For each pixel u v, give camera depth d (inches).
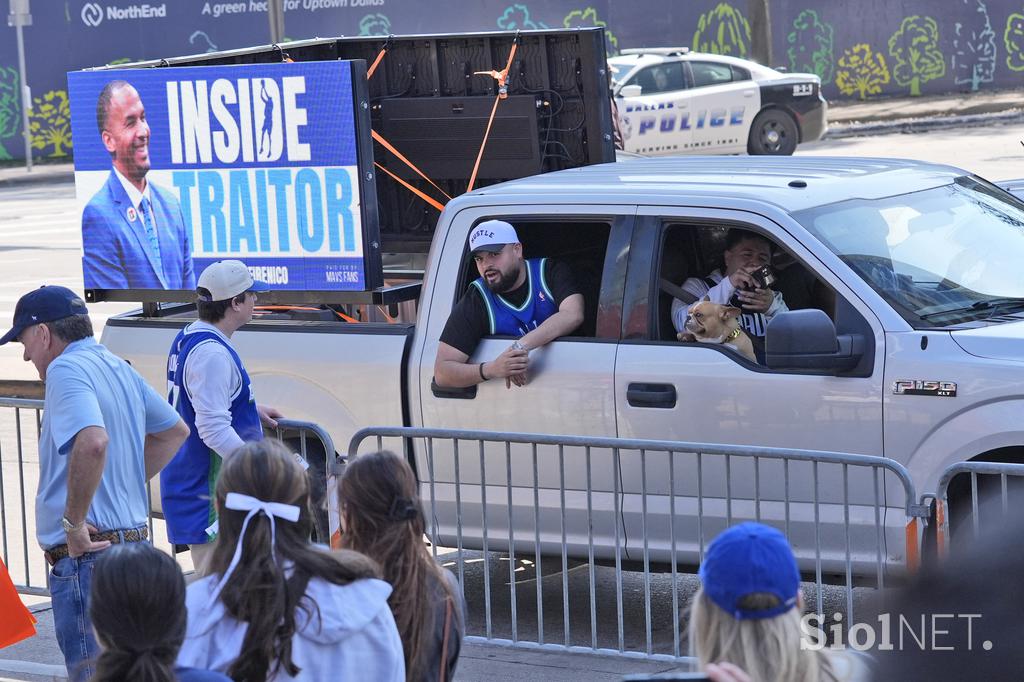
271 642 147.6
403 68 398.0
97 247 355.6
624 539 281.6
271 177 336.5
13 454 463.5
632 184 292.0
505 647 278.1
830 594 305.9
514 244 290.4
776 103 1119.6
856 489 259.8
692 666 135.9
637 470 278.8
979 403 247.3
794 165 313.9
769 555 123.3
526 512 290.5
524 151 381.1
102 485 225.3
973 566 150.6
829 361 253.9
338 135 328.8
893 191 290.8
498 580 334.0
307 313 377.1
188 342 257.1
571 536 287.1
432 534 284.2
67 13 1622.8
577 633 297.3
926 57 1530.5
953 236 282.7
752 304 282.5
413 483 168.6
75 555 222.7
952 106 1445.6
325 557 152.2
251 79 333.7
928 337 254.4
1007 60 1515.7
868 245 271.4
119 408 227.6
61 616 226.4
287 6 1590.8
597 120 370.6
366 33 1588.3
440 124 390.9
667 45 1553.9
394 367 301.6
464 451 295.3
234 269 259.4
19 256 909.2
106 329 342.0
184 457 259.6
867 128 1365.7
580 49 369.7
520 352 282.8
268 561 149.5
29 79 1635.1
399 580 164.1
